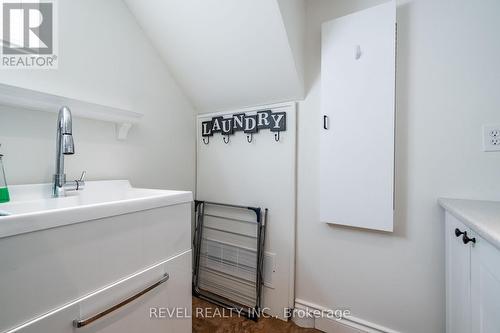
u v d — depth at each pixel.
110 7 1.27
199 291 1.78
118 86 1.31
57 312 0.58
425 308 1.13
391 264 1.21
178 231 0.96
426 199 1.13
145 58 1.47
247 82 1.51
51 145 1.04
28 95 0.86
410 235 1.16
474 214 0.73
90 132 1.19
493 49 1.00
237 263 1.66
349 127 1.22
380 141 1.15
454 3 1.06
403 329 1.18
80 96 1.13
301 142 1.46
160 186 1.59
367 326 1.25
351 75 1.21
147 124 1.49
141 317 0.80
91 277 0.66
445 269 1.06
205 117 1.83
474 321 0.71
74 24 1.11
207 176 1.83
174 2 1.28
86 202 1.08
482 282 0.65
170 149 1.66
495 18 0.99
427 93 1.12
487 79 1.01
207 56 1.47
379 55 1.14
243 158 1.66
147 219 0.82
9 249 0.51
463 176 1.06
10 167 0.92
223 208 1.74
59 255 0.59
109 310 0.69
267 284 1.54
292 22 1.26
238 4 1.17
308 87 1.44
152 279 0.84
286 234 1.49
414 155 1.15
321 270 1.40
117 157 1.32
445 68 1.08
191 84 1.69
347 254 1.32
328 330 1.35
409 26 1.14
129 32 1.37
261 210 1.58
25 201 0.85
